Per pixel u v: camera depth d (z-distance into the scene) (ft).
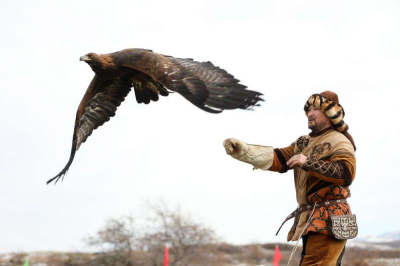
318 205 19.03
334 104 19.17
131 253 123.54
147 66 17.13
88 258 134.21
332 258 18.74
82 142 20.76
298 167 19.90
